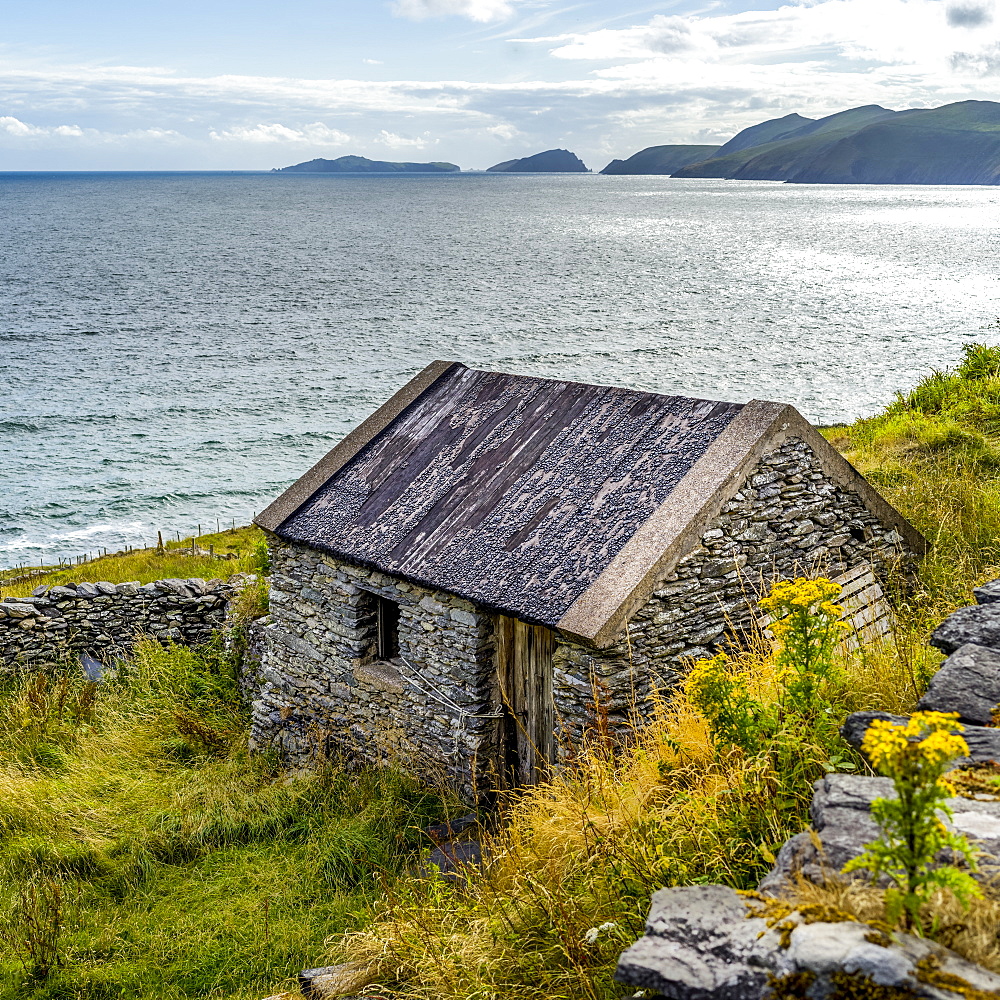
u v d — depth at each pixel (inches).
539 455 429.1
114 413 2149.4
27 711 569.0
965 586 378.9
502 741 406.9
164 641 690.8
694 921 152.2
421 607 414.0
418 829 379.6
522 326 3198.8
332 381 2472.9
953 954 126.7
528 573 374.0
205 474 1742.1
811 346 2657.5
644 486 381.1
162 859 398.3
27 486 1660.9
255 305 3779.5
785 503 390.3
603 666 343.9
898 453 611.8
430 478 455.5
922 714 140.5
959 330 2815.0
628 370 2420.0
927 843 130.5
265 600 627.5
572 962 204.4
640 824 234.8
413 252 6063.0
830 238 6766.7
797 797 213.5
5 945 333.4
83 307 3678.6
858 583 405.4
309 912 340.8
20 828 427.8
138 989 309.7
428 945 241.6
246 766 505.0
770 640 360.8
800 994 126.5
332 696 474.9
